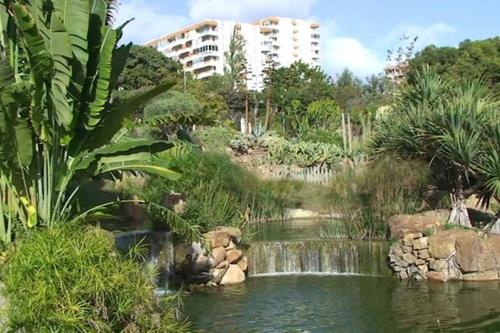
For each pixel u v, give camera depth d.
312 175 28.33
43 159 9.47
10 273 7.15
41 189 9.36
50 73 8.80
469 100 16.27
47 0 9.29
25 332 6.82
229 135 33.12
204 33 117.75
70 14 9.02
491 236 14.83
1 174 9.25
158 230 15.80
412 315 11.77
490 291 13.29
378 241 16.86
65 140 9.37
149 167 9.98
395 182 17.69
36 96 8.82
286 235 19.31
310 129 46.59
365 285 14.79
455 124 15.88
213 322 11.67
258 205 22.83
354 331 10.91
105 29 9.53
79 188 10.49
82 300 6.79
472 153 15.53
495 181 15.25
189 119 11.00
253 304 13.12
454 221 16.16
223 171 20.47
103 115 9.79
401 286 14.41
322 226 20.66
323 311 12.39
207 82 80.56
